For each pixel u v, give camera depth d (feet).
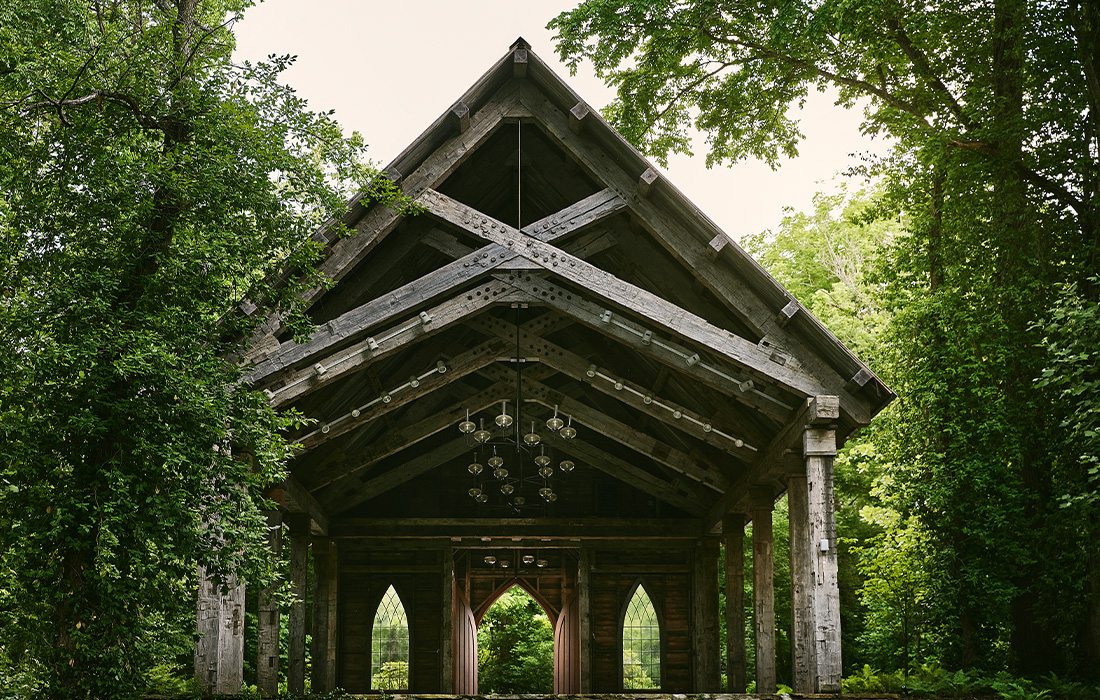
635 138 67.82
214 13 43.01
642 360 53.67
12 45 30.63
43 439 29.76
